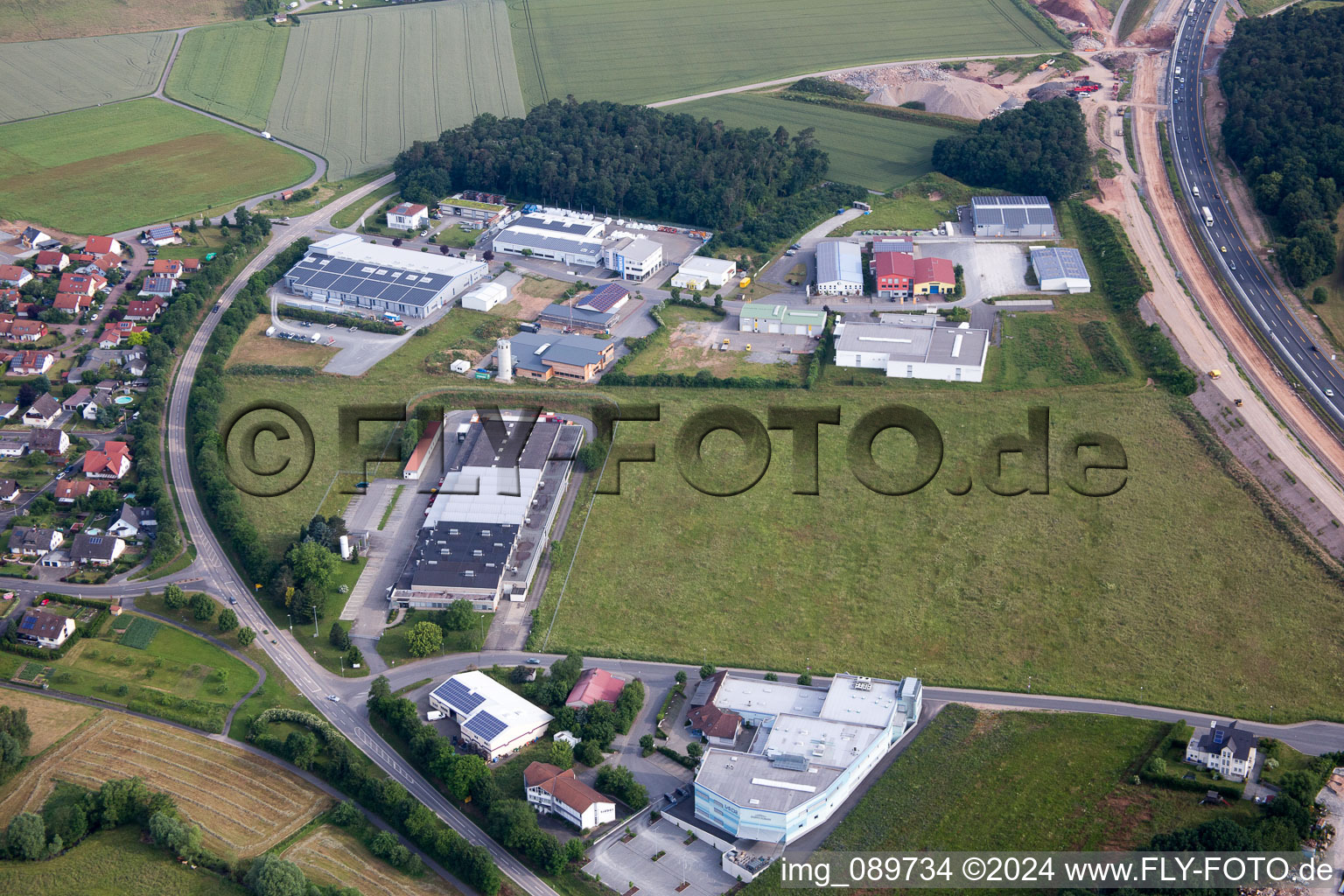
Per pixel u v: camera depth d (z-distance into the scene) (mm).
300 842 193375
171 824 189750
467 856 186500
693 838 194750
